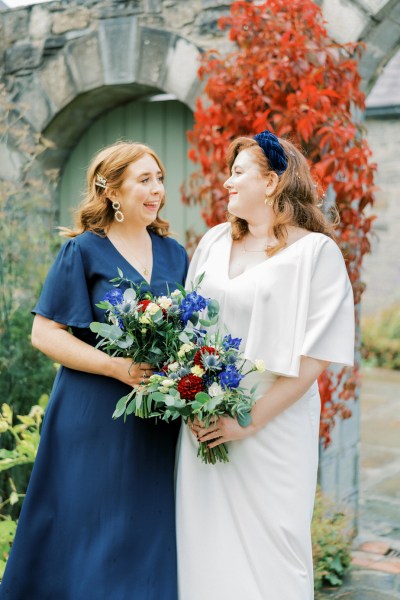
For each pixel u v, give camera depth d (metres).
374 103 9.02
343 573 3.43
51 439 2.17
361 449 5.50
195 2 3.63
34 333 2.18
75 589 2.06
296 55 3.05
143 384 1.98
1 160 4.33
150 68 3.80
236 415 1.94
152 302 1.99
